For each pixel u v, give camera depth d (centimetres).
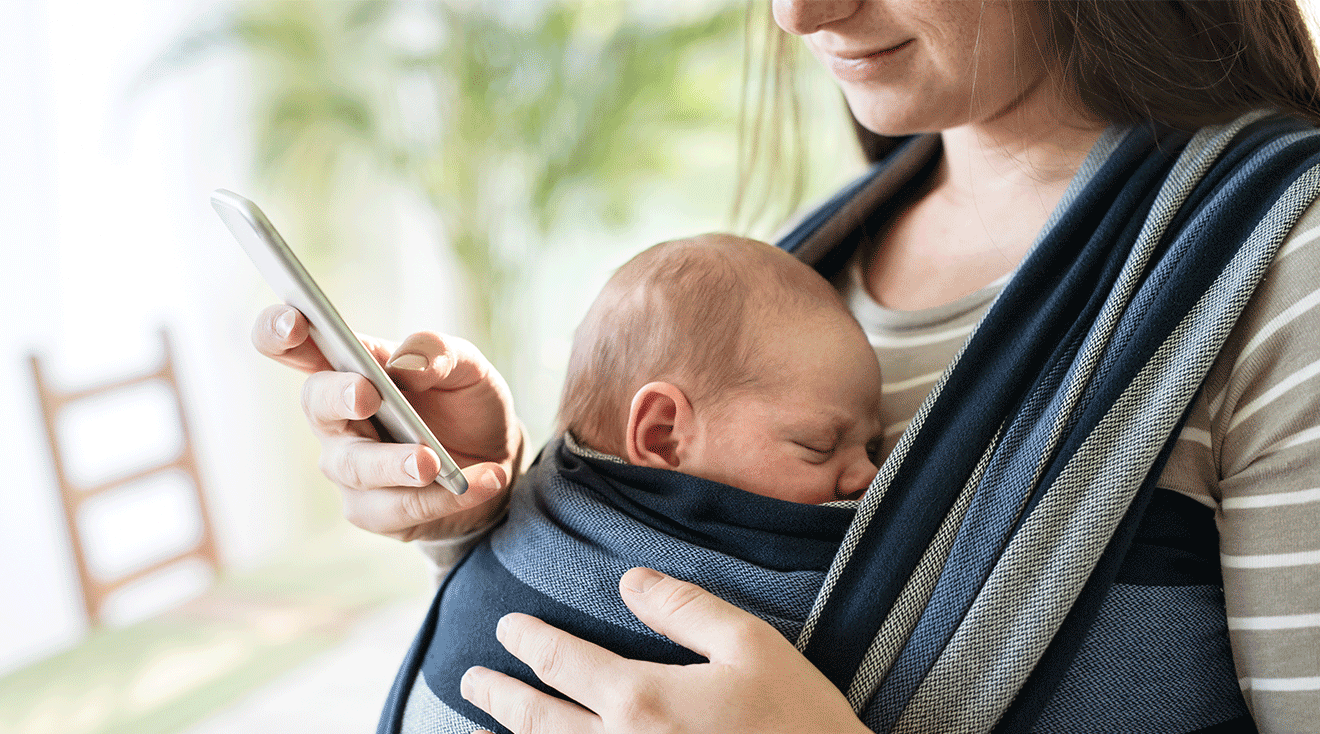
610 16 331
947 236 78
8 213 289
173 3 329
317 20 348
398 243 410
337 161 367
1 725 192
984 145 75
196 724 191
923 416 59
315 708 196
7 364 285
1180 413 53
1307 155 56
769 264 72
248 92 348
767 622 56
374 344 68
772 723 49
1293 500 52
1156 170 61
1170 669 55
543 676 55
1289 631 52
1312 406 51
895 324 75
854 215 84
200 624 235
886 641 55
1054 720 55
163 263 329
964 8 62
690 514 61
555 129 310
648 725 50
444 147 318
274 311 59
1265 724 53
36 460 289
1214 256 55
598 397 73
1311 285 52
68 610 293
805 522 59
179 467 262
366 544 288
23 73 293
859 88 67
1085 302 59
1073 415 55
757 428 66
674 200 399
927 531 56
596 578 59
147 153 324
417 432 58
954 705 53
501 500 75
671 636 54
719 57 312
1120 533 53
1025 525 53
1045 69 68
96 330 310
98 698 202
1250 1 65
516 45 307
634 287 73
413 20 357
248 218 52
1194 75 64
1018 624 53
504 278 328
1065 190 71
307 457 378
